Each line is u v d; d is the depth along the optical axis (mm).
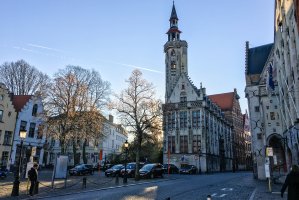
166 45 75375
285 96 27234
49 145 50688
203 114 57594
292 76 24281
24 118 43812
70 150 64125
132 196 16359
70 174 37281
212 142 62156
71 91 38250
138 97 33625
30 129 44812
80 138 40438
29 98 45219
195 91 59875
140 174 32656
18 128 42406
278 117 32344
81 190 19484
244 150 96000
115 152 80625
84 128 38375
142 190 19969
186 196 16266
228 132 80875
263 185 23969
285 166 31094
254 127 34562
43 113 36938
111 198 15438
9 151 40281
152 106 33250
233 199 15086
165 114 35719
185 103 59688
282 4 25875
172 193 17875
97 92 47406
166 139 59688
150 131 33500
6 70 47750
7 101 40969
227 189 20594
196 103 58750
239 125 94500
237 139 89750
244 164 93938
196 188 21359
